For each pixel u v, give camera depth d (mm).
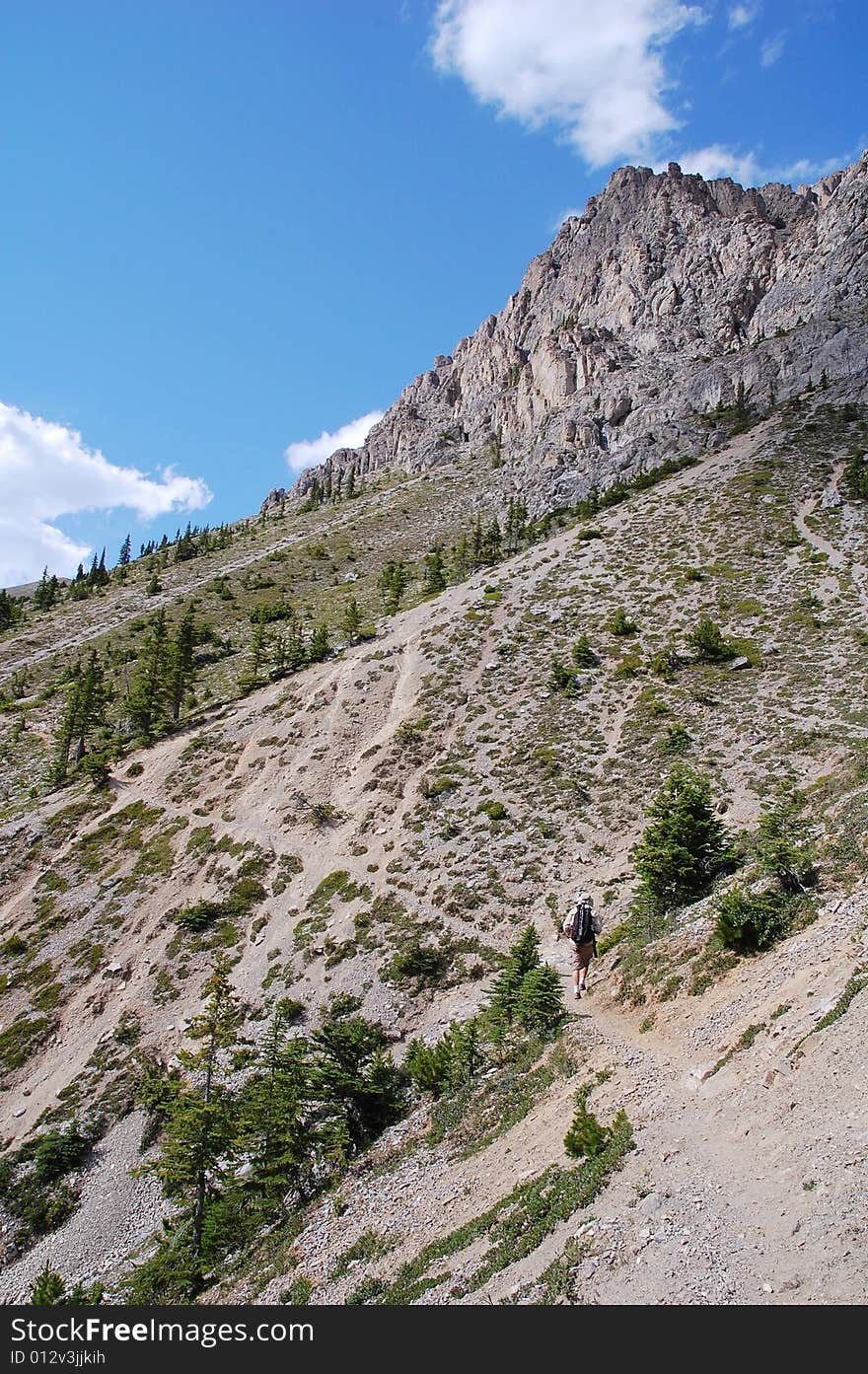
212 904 46938
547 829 44969
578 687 59312
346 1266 15531
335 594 119500
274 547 157375
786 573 70562
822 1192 9539
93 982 43781
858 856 19625
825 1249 8562
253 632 107625
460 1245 13531
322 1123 26547
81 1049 39562
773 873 20172
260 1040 35750
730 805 41344
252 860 50031
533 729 55688
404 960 37812
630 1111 14312
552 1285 10117
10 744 82688
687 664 59188
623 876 38938
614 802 45781
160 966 43344
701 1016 16891
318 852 49781
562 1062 18688
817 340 126812
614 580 77375
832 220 159125
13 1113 36750
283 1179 24031
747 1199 10164
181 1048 37656
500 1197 14617
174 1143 27266
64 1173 32312
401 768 55375
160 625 104062
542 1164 14781
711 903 21781
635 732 52062
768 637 60500
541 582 81312
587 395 154125
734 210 197500
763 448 102188
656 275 176000
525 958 27281
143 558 182875
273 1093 26156
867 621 58969
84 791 63688
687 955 20328
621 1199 11539
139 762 65500
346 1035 28141
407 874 44719
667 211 191750
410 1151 20859
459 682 64188
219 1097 30359
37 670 107062
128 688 92375
